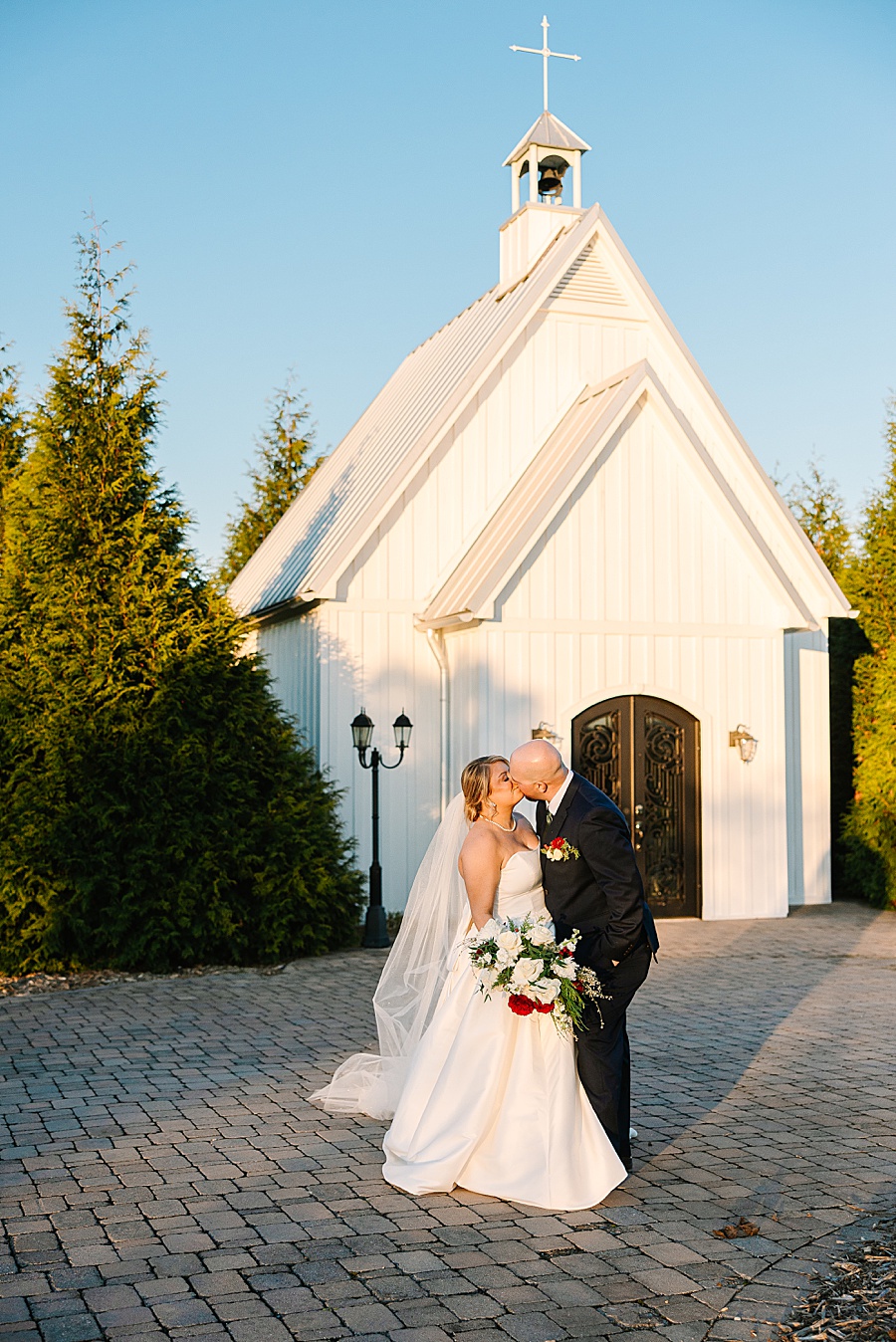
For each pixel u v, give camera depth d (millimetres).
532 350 16969
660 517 15203
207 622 12844
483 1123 5664
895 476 17828
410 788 15820
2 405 19891
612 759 15023
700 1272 4719
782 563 17406
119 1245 4965
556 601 14742
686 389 17609
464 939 6035
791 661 17547
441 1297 4480
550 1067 5680
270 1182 5770
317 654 15797
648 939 5711
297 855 12781
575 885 5781
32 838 11883
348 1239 5035
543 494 14883
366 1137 6516
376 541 15938
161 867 12023
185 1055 8453
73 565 12570
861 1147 6344
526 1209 5418
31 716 12227
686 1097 7328
